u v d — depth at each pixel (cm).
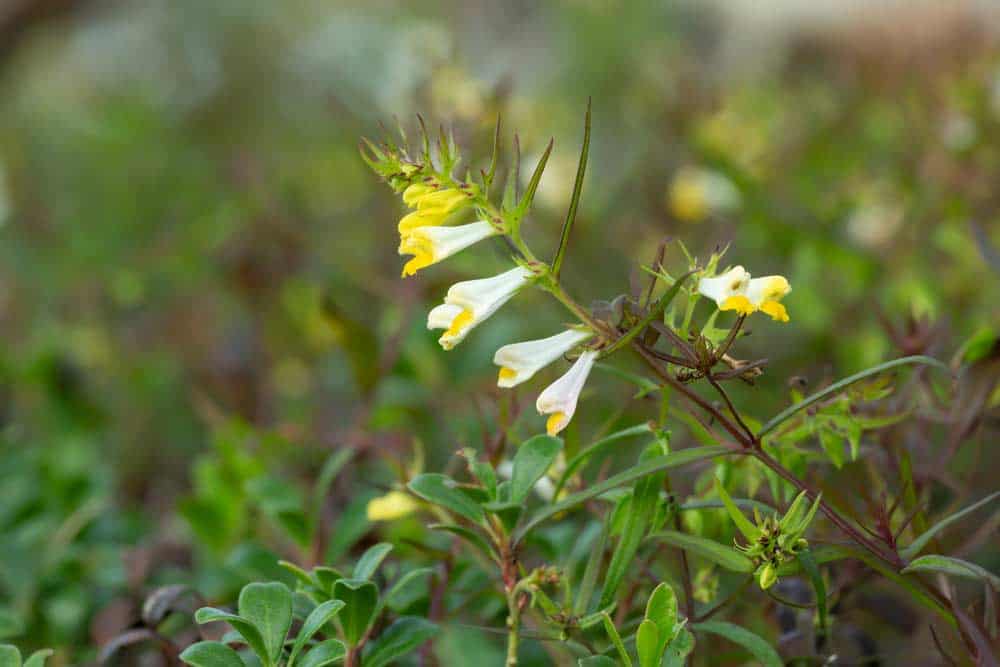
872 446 49
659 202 89
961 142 82
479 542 46
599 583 49
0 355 89
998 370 49
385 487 51
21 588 54
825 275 79
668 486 47
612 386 68
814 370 73
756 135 103
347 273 95
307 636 45
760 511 46
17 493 58
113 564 56
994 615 45
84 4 176
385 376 65
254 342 91
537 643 50
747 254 83
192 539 59
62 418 82
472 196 45
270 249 101
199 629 49
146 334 106
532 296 76
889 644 53
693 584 48
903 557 45
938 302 70
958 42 100
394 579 50
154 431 88
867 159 100
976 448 50
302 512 52
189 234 114
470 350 71
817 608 46
